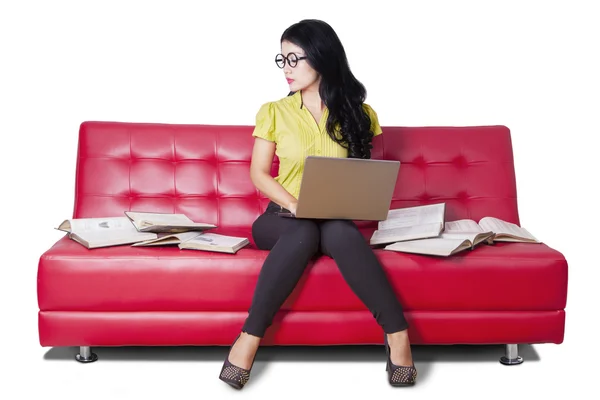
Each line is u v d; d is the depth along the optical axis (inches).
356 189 155.1
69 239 172.9
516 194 194.4
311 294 160.9
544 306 163.3
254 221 178.7
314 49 166.9
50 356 170.4
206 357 170.1
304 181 151.9
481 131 196.7
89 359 167.5
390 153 193.8
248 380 158.2
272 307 154.2
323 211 156.5
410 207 188.9
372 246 172.1
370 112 178.4
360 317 162.2
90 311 161.9
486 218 184.7
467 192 193.3
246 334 153.6
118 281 160.7
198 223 181.6
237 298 161.6
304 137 170.1
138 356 170.6
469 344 177.5
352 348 175.0
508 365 166.4
